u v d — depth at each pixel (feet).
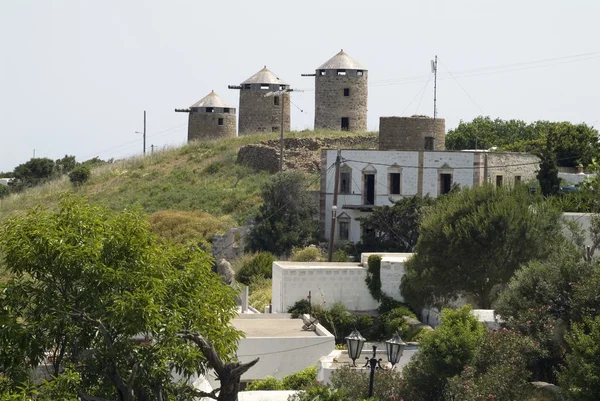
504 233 282.97
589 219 299.79
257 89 628.28
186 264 180.86
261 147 535.60
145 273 168.45
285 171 452.76
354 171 424.46
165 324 163.02
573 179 452.76
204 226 439.22
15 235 165.07
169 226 440.04
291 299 308.81
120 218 174.50
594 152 507.30
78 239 166.09
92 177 583.58
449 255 286.05
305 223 426.10
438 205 325.42
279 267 315.58
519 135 654.94
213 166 546.26
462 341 192.44
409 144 465.47
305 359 257.14
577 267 213.66
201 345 160.25
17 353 161.07
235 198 482.69
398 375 195.21
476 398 176.14
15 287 164.76
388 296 309.01
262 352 256.11
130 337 164.66
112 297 161.99
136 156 611.47
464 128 654.12
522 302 213.25
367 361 200.85
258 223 427.74
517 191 305.12
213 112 652.07
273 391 208.54
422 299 294.05
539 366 203.82
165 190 524.93
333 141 549.54
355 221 423.23
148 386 163.84
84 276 161.99
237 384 160.66
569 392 171.83
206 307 175.52
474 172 413.59
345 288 310.45
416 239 383.86
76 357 164.96
